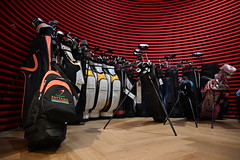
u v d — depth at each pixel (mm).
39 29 1495
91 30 3805
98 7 4156
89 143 1290
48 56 1334
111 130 1838
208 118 2881
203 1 4348
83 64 2355
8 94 1913
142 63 2189
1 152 1054
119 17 4496
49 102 1008
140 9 4816
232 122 2611
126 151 1089
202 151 1084
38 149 1116
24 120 1149
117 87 2936
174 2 4812
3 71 1797
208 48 3930
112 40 4145
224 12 3887
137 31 4535
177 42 4422
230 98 3354
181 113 3182
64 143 1291
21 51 2135
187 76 3127
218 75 2416
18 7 2234
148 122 2518
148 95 2361
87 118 2635
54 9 3104
